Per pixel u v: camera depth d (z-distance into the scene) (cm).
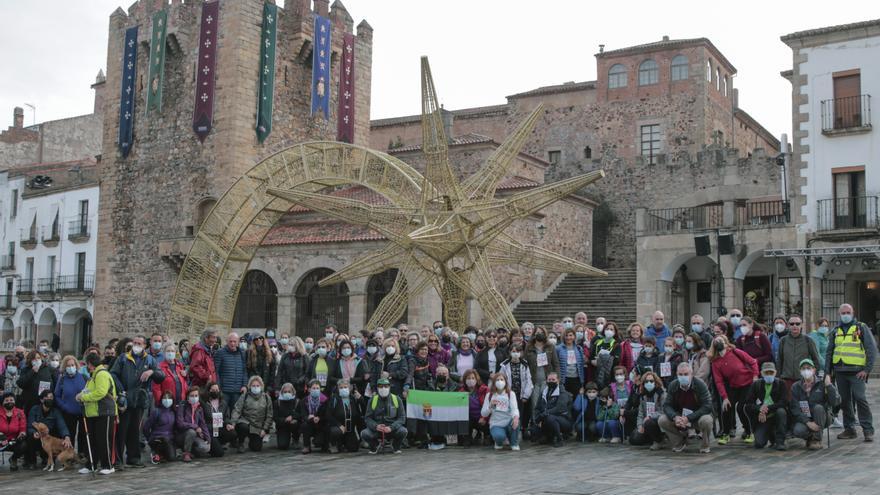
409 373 1734
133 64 4656
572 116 5503
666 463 1405
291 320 3759
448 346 1905
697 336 1631
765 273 3688
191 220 4334
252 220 2650
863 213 3147
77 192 5619
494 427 1652
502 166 2234
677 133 5141
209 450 1614
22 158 6544
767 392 1523
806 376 1471
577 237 4469
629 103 5316
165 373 1574
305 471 1441
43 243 5794
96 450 1458
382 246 3538
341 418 1669
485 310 2208
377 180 2433
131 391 1509
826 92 3247
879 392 2444
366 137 4819
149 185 4538
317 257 3709
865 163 3153
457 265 2655
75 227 5603
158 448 1564
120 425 1493
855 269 3238
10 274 6031
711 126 5188
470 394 1730
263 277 3903
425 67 2123
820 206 3225
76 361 1542
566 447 1652
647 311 3556
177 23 4438
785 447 1505
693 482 1212
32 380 1585
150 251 4506
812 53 3284
